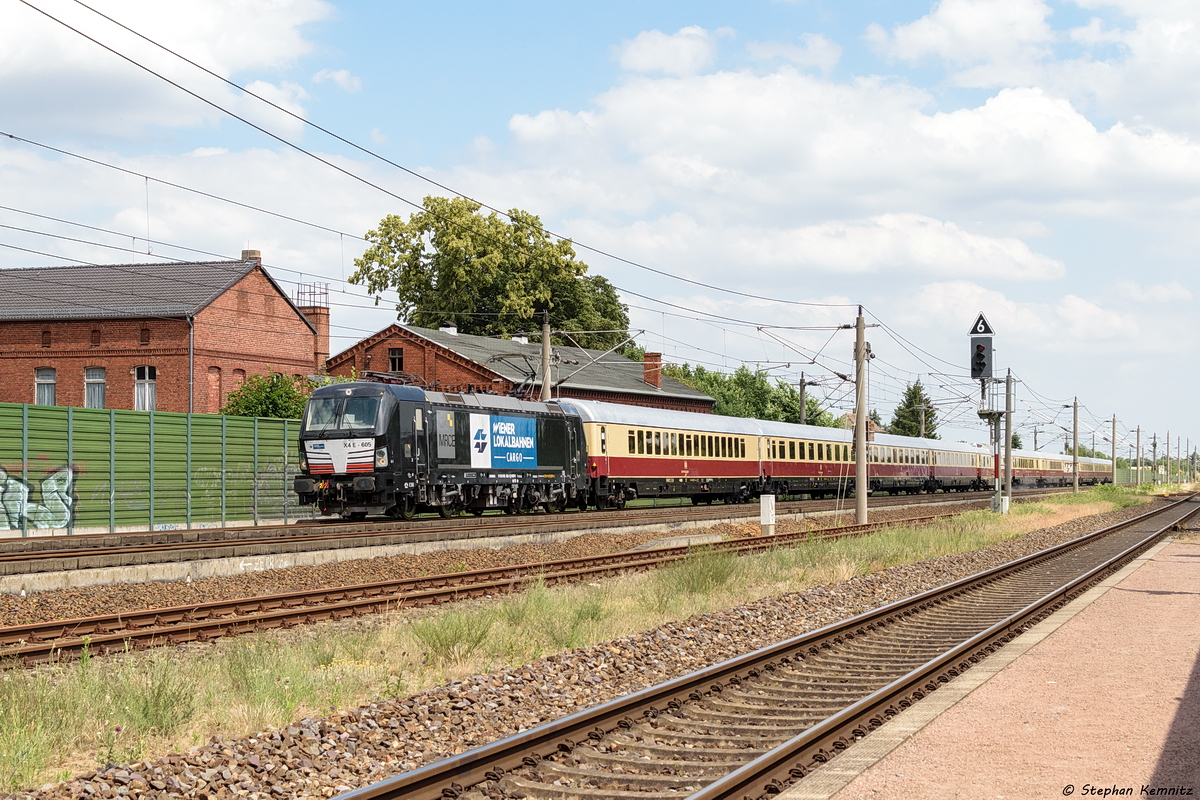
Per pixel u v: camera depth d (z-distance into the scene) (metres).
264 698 9.61
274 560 21.42
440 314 67.94
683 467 45.28
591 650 12.52
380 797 6.69
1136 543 30.75
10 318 45.69
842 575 21.62
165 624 14.52
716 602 17.42
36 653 11.95
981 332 32.94
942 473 71.56
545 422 37.69
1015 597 18.61
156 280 47.06
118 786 7.29
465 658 12.35
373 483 29.56
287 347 49.03
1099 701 9.70
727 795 6.87
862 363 32.69
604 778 7.54
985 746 8.16
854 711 8.85
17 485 25.78
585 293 75.31
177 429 29.77
